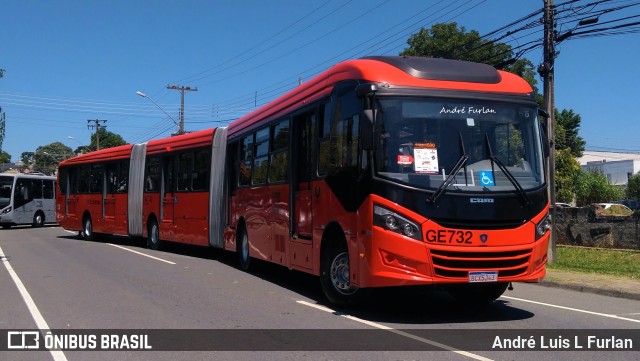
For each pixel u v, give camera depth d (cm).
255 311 895
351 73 861
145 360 638
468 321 826
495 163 793
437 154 780
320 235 938
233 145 1482
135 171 2047
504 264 773
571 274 1327
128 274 1319
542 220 805
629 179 5944
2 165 8062
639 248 1780
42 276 1288
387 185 761
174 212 1791
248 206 1327
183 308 920
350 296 878
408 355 643
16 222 3472
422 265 745
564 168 4400
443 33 3122
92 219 2339
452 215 755
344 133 863
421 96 796
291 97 1106
